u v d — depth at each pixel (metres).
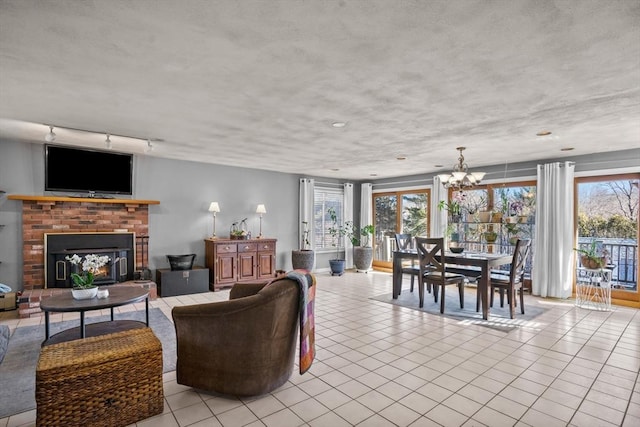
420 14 1.68
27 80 2.53
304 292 2.57
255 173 7.03
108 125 3.78
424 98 2.88
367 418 2.17
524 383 2.63
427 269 4.87
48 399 1.90
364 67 2.30
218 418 2.17
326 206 8.31
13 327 3.86
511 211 5.92
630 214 4.97
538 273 5.55
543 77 2.44
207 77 2.47
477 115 3.33
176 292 5.53
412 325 4.06
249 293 3.09
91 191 5.17
